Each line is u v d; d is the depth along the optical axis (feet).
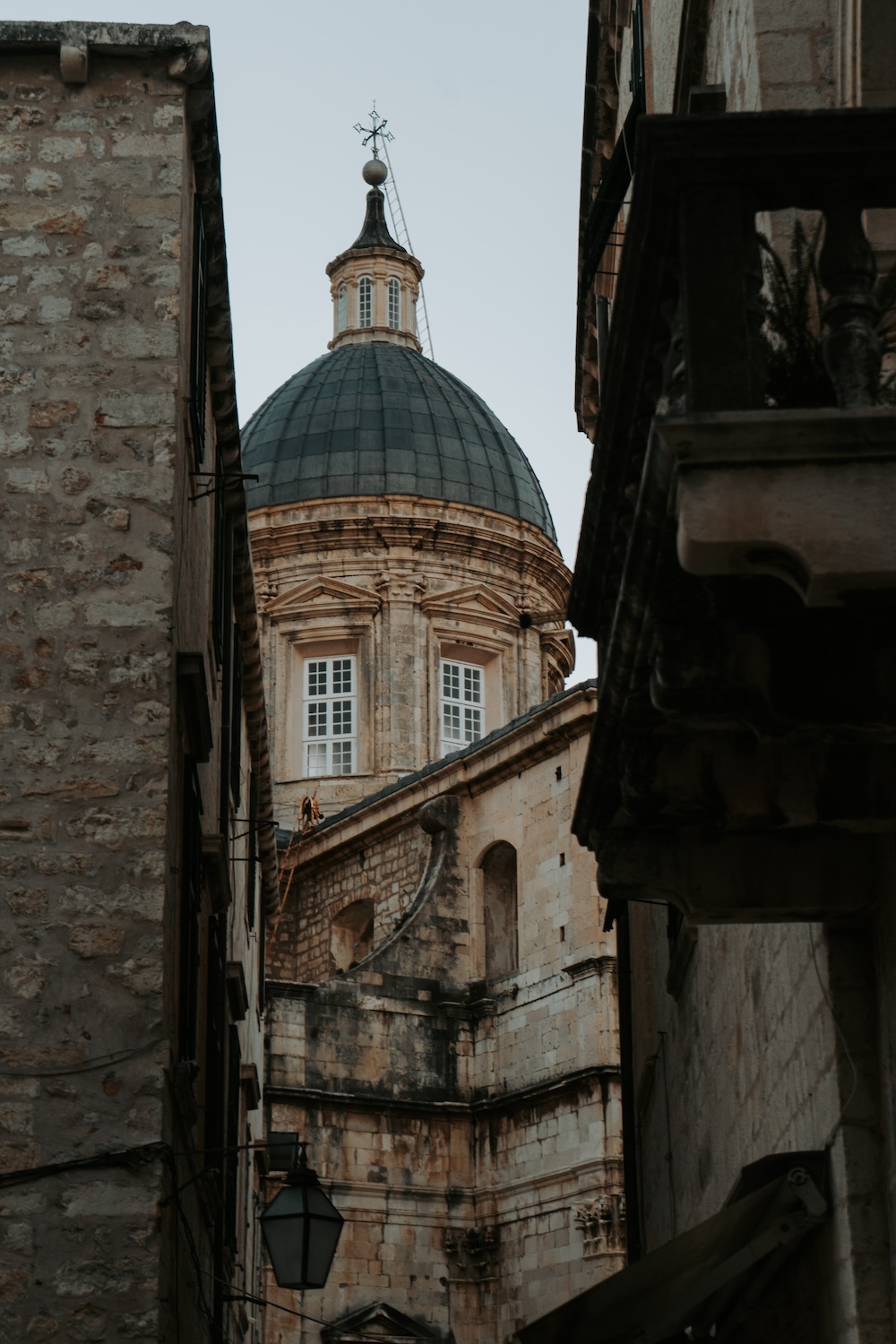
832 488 19.39
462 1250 124.06
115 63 42.80
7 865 36.83
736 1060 38.42
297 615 175.22
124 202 41.83
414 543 176.96
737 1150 38.73
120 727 37.99
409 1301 121.19
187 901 41.81
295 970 152.97
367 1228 121.39
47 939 36.37
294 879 155.63
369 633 173.78
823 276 20.51
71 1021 35.78
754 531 19.26
